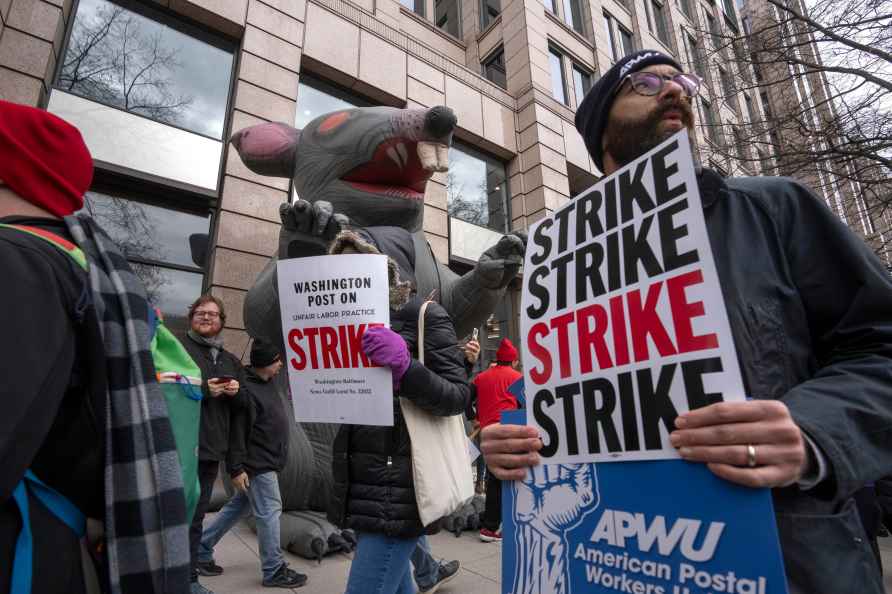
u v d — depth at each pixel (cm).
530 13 1285
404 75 998
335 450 203
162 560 97
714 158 742
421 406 191
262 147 526
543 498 117
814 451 81
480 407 475
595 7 1552
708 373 90
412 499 186
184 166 716
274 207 750
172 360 123
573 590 106
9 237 92
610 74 147
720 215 118
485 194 1137
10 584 81
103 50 705
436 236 954
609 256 114
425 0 1406
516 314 1087
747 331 103
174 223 714
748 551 80
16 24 613
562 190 1176
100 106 671
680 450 90
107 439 98
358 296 199
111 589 94
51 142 110
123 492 97
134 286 115
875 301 98
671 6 1756
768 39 665
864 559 92
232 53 819
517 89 1236
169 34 764
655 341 100
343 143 468
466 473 203
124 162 674
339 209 474
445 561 401
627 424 102
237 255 705
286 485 463
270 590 334
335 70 895
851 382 92
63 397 94
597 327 113
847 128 629
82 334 99
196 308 351
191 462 116
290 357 207
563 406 117
